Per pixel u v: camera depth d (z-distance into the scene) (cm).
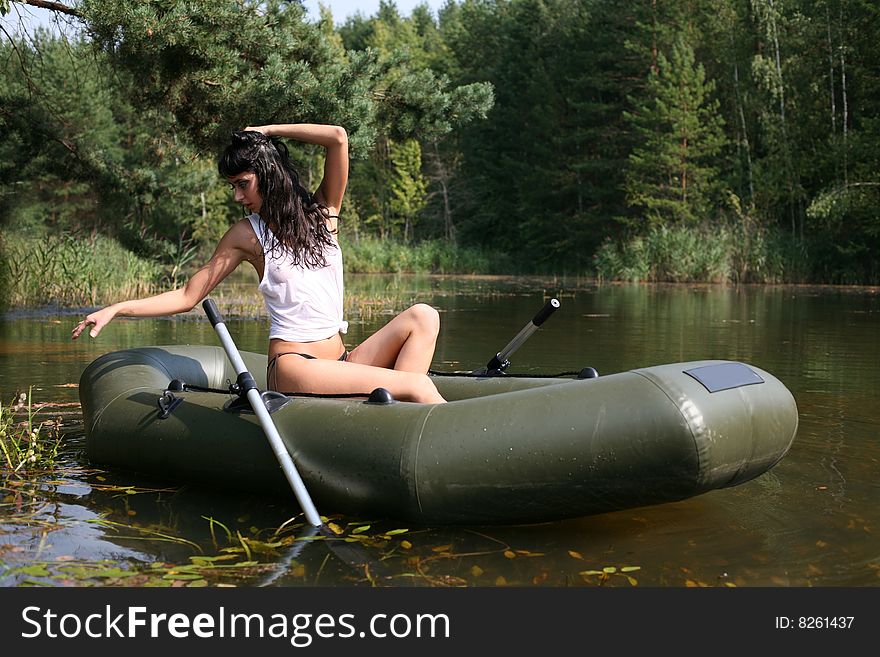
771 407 239
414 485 236
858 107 1992
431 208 3438
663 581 204
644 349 630
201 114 856
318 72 855
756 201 2120
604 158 2658
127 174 1161
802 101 2053
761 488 278
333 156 297
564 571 210
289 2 870
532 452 232
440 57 3772
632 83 2575
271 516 253
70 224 1811
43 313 943
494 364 334
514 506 236
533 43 2991
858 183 1764
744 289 1639
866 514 250
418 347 281
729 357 586
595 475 229
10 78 1043
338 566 213
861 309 1080
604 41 2616
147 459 291
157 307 283
